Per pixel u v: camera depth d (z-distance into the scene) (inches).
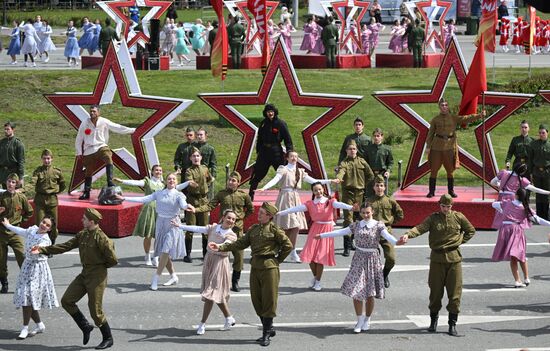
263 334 1339.8
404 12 4584.2
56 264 1777.8
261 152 1999.3
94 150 2053.4
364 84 3602.4
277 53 2159.2
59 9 6633.9
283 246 1346.0
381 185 1609.3
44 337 1376.7
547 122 3034.0
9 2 6560.0
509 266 1776.6
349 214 1839.3
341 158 1999.3
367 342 1349.7
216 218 2032.5
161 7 3895.2
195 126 2965.1
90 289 1315.2
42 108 3191.4
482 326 1427.2
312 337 1371.8
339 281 1676.9
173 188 1637.6
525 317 1470.2
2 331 1402.6
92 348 1323.8
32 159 2605.8
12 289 1622.8
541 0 1284.4
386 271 1619.1
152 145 2170.3
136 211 2018.9
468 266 1772.9
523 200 1628.9
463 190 2241.6
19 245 1600.6
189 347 1325.0
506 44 4557.1
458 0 5477.4
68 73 3567.9
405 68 3964.1
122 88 2174.0
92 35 4087.1
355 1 4143.7
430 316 1417.3
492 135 2918.3
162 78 3614.7
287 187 1790.1
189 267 1764.3
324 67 4013.3
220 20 2476.6
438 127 2080.5
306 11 6628.9
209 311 1381.6
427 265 1776.6
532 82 3245.6
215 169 1962.4
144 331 1396.4
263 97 2175.2
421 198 2101.4
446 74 2170.3
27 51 3954.2
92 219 1317.7
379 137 1975.9
